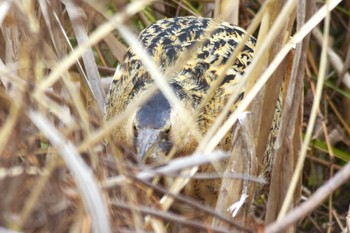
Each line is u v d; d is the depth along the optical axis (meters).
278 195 8.45
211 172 8.94
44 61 6.71
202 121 9.27
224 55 9.80
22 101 5.93
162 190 6.39
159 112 8.88
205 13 11.63
